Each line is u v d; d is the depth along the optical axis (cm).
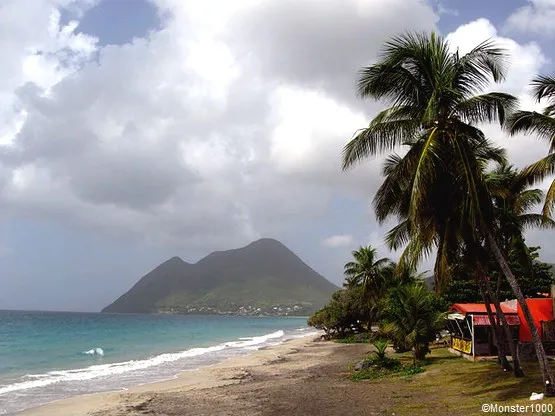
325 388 2155
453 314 2877
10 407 1958
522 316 2631
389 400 1731
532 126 1803
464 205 1528
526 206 2291
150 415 1741
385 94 1652
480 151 1995
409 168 1611
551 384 1436
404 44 1577
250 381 2609
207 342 6644
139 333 8906
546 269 3928
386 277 5144
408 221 1909
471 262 1927
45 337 7206
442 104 1584
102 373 3134
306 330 12075
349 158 1625
